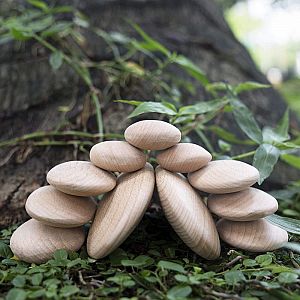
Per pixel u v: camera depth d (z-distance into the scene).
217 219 0.37
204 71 0.68
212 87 0.52
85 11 0.71
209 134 0.56
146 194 0.30
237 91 0.48
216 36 0.78
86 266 0.30
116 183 0.33
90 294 0.27
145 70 0.62
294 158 0.45
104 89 0.57
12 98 0.54
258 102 0.67
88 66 0.59
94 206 0.33
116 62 0.61
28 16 0.64
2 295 0.28
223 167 0.31
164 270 0.29
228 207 0.31
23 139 0.49
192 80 0.65
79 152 0.49
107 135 0.48
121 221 0.30
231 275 0.28
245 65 0.74
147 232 0.38
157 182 0.32
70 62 0.56
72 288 0.27
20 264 0.32
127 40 0.61
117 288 0.27
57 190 0.32
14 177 0.46
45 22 0.60
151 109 0.36
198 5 0.83
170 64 0.65
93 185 0.30
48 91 0.56
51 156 0.49
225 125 0.59
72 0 0.72
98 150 0.32
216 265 0.32
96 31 0.64
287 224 0.35
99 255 0.30
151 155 0.45
